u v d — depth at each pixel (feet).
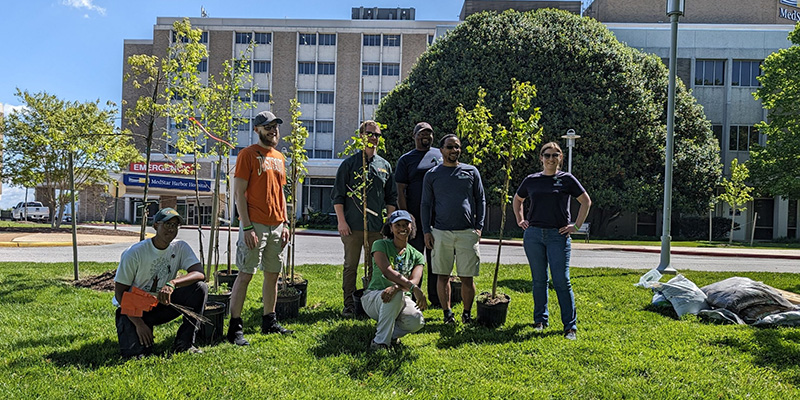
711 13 127.34
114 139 25.50
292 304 17.30
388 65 138.92
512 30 79.30
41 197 137.39
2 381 10.89
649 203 76.18
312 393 10.73
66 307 18.11
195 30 21.29
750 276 30.25
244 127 133.59
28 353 12.89
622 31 98.84
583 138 75.25
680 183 78.13
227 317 17.26
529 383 11.70
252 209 14.65
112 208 124.77
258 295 21.09
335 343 14.32
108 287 22.08
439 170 16.98
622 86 76.13
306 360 12.79
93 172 65.92
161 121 104.78
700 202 78.43
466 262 16.74
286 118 136.98
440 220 16.79
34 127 63.16
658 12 125.59
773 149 82.28
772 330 16.21
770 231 95.20
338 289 23.26
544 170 16.79
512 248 57.16
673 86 32.55
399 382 11.64
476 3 124.57
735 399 10.94
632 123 74.95
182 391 10.60
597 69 76.84
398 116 80.74
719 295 19.01
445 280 17.19
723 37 98.22
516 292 23.08
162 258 13.48
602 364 13.01
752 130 97.81
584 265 39.34
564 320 15.96
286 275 19.36
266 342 14.34
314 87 137.80
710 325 17.22
